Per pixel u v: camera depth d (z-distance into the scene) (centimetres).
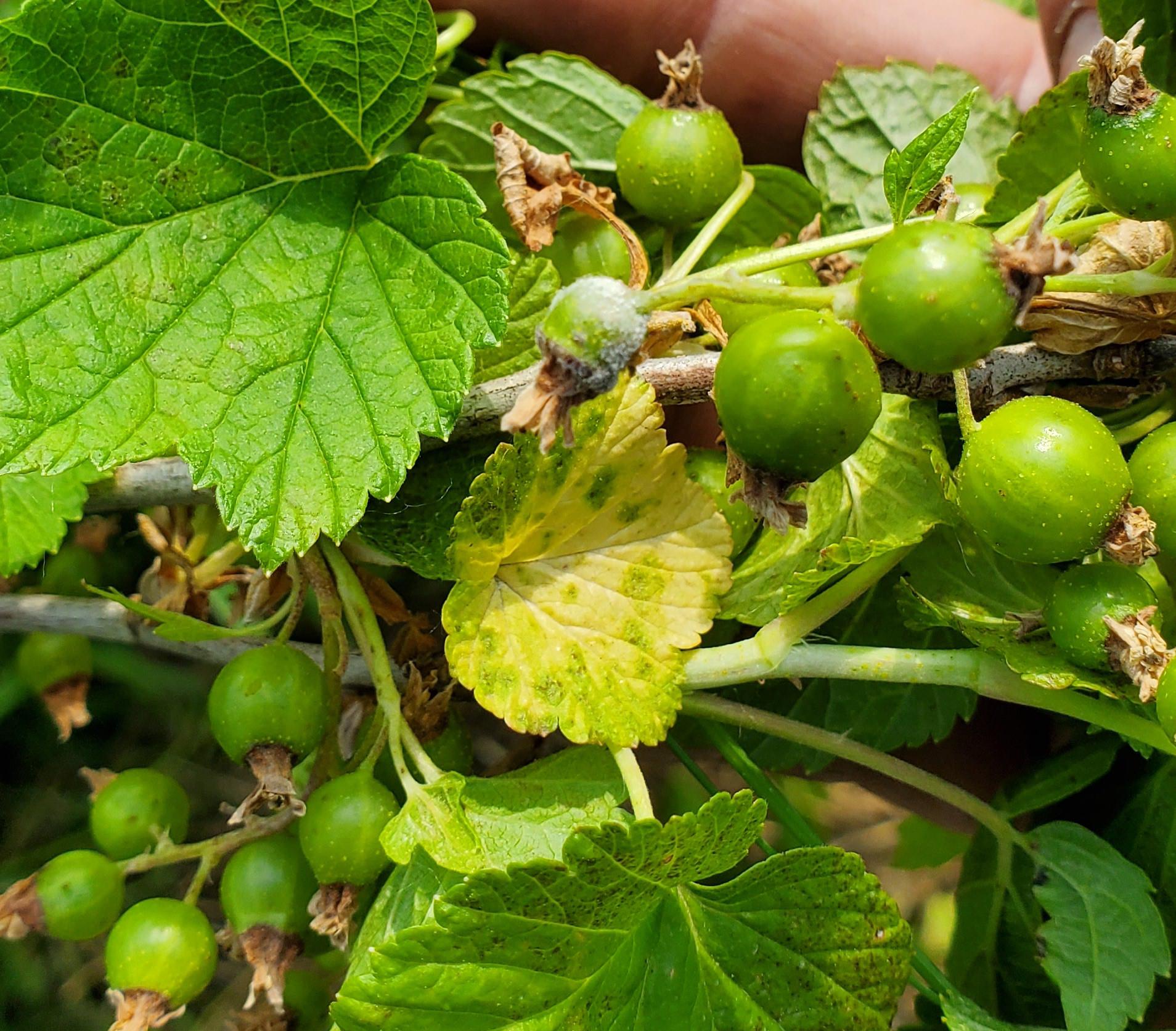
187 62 18
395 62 18
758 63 24
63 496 20
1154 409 19
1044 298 18
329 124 18
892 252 16
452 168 22
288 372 18
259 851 19
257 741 19
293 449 18
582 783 19
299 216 19
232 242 18
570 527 18
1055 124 19
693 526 19
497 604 18
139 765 31
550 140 22
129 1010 19
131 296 18
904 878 36
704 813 17
